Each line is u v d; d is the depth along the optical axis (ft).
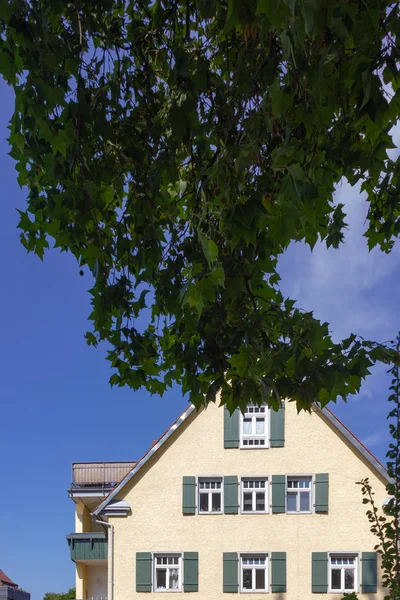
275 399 12.12
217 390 13.70
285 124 11.01
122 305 15.06
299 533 60.08
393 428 22.06
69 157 12.09
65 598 132.98
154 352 16.42
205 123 12.78
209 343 13.73
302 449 61.77
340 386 11.46
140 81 14.44
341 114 12.11
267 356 12.00
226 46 12.96
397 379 22.07
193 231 15.16
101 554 68.18
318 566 59.16
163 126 13.89
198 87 11.83
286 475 61.36
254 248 11.28
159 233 14.62
